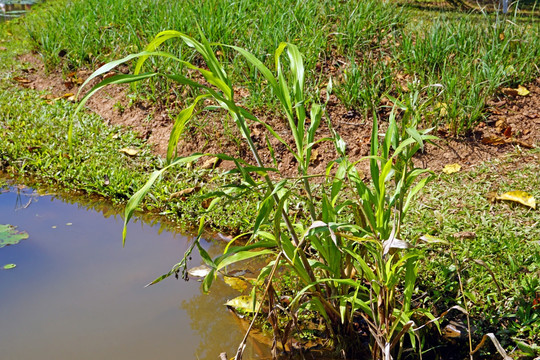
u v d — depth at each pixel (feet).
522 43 17.58
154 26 20.07
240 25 19.63
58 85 19.83
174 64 17.66
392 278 7.87
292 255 8.50
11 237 12.46
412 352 8.81
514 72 16.87
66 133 16.79
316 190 13.50
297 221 12.25
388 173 8.05
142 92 17.89
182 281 11.05
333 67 18.03
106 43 20.86
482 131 15.08
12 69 21.09
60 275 11.19
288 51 8.57
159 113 17.22
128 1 23.13
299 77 8.34
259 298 9.94
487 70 16.12
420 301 9.68
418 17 22.44
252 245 8.38
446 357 8.77
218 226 13.00
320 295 8.45
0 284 10.86
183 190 13.85
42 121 17.44
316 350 9.04
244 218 12.60
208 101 16.99
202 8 20.10
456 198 12.73
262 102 16.39
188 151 15.67
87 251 12.11
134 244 12.43
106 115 17.80
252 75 16.99
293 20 19.53
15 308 10.16
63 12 24.31
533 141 14.74
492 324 9.17
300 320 9.66
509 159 14.12
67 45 21.27
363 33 19.07
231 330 9.62
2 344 9.23
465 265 10.23
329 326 8.96
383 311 8.16
